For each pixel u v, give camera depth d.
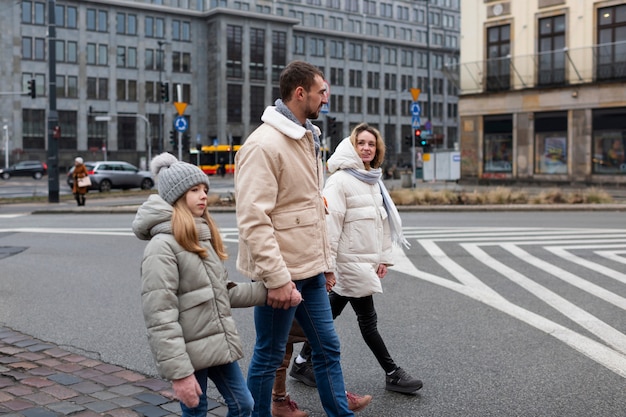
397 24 110.19
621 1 32.38
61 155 81.38
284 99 3.96
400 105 109.06
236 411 3.45
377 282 4.95
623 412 4.57
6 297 8.52
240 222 3.70
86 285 9.34
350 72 103.81
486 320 7.18
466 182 37.88
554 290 8.84
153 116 87.00
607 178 32.62
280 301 3.66
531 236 14.84
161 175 3.40
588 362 5.68
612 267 10.73
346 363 5.73
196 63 89.94
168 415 4.37
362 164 5.03
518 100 35.50
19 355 5.81
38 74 80.56
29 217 21.72
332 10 103.25
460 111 37.84
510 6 36.03
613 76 32.41
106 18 84.00
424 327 6.88
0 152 78.56
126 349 6.12
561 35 34.44
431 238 14.51
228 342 3.35
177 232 3.25
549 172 34.72
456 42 116.62
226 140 89.12
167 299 3.18
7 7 78.44
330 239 4.85
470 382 5.20
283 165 3.79
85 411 4.41
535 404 4.72
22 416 4.28
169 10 87.25
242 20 90.31
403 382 4.96
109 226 17.77
